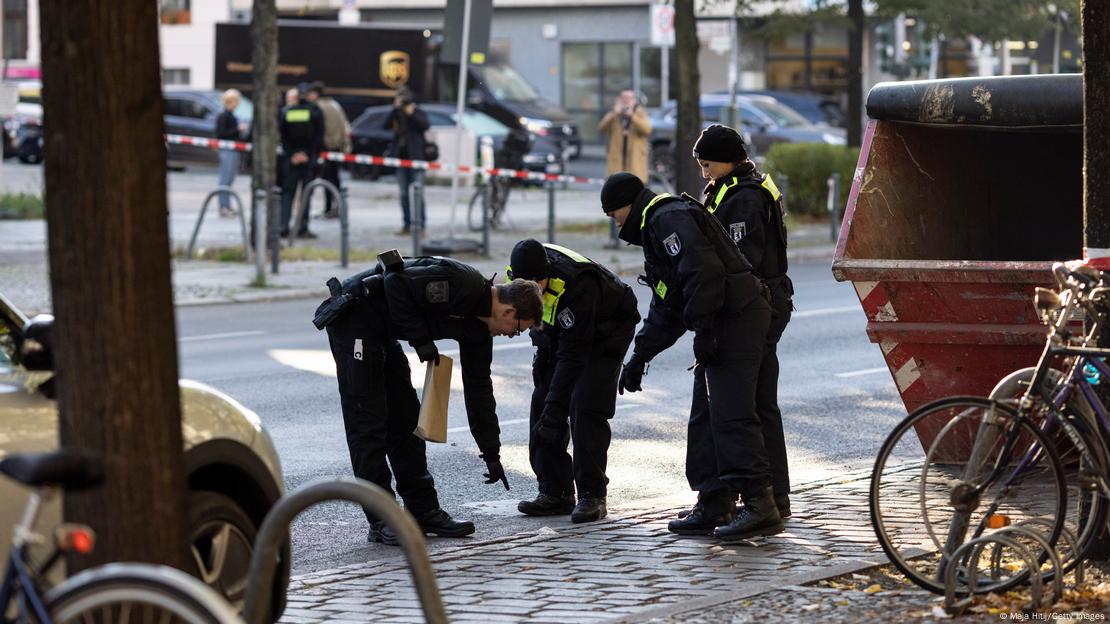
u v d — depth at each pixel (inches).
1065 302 530.0
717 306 619.2
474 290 643.5
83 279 352.2
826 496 719.1
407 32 3238.2
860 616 504.4
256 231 1736.0
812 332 1346.0
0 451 399.2
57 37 350.0
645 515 700.0
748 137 3115.2
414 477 680.4
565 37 3996.1
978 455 525.7
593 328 668.7
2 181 2655.0
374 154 3100.4
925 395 776.9
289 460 837.2
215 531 454.9
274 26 1920.5
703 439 658.8
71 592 323.0
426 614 381.1
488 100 3191.4
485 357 670.5
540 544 643.5
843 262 754.8
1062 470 521.7
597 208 2600.9
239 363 1187.9
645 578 577.6
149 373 357.4
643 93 3961.6
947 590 510.9
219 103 3132.4
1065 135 880.3
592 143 4008.4
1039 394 524.7
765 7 3056.1
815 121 3287.4
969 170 876.0
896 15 2699.3
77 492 357.4
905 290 752.3
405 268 647.8
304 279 1728.6
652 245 636.7
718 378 635.5
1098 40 541.3
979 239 881.5
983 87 769.6
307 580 586.6
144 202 355.6
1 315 466.6
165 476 361.1
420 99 3223.4
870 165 797.2
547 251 674.8
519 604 542.0
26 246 2000.5
